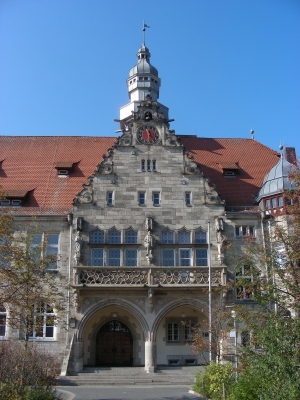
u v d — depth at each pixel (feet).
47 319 81.76
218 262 116.78
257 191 130.31
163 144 124.26
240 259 78.59
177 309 119.24
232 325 76.43
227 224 120.16
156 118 126.11
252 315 68.13
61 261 115.96
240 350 69.00
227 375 72.95
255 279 72.38
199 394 81.35
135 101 170.60
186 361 116.16
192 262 116.78
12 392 62.54
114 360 118.52
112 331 120.37
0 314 109.91
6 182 127.95
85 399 78.43
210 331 92.58
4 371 67.46
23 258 81.00
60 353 109.60
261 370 58.34
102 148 144.25
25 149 142.10
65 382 99.30
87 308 111.24
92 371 106.83
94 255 116.16
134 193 120.57
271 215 119.85
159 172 122.31
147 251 115.55
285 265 71.56
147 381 100.32
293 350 57.11
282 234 75.20
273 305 89.35
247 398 62.28
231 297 113.70
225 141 151.74
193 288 111.14
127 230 118.21
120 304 111.86
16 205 121.60
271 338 58.80
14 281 79.15
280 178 120.88
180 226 119.14
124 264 115.75
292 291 67.97
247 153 146.00
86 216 118.11
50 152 140.97
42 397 64.75
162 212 119.75
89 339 116.37
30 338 110.63
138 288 110.73
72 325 110.11
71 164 132.67
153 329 110.63
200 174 122.72
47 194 124.98
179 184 121.90
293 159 136.87
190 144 148.36
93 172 125.90
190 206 120.57
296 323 59.36
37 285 83.61
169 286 110.42
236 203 126.21
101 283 110.11
